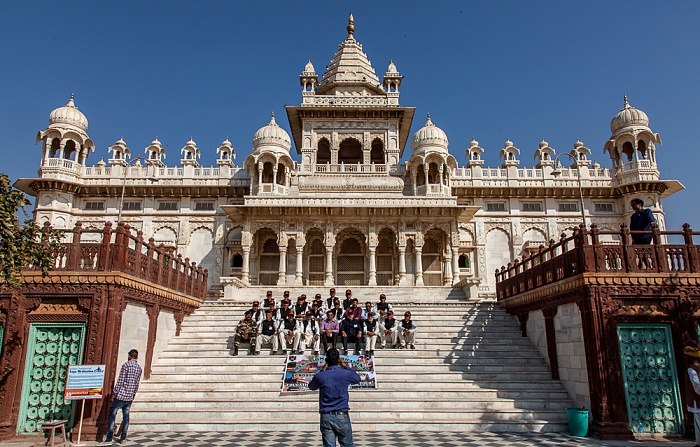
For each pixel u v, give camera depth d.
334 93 36.09
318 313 15.21
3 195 10.06
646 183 31.20
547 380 13.35
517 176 33.22
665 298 11.45
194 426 11.41
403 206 28.38
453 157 31.20
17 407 11.11
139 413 11.82
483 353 14.62
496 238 32.75
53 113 32.09
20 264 10.20
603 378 10.98
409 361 14.12
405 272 28.67
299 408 12.09
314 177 32.16
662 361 11.28
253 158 30.84
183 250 32.03
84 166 32.53
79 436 10.16
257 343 14.52
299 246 28.58
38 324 11.52
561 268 12.88
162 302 14.52
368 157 33.25
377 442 10.32
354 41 38.09
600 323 11.25
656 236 11.87
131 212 32.34
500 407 12.20
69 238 30.94
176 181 32.78
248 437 10.72
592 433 11.01
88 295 11.51
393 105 33.75
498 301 18.75
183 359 14.27
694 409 9.70
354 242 30.98
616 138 32.97
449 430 11.46
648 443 10.33
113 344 11.45
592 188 32.53
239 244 31.67
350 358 13.70
